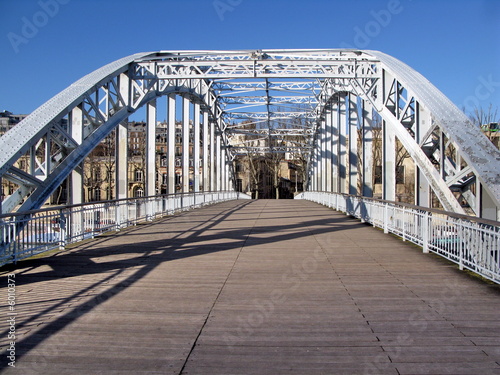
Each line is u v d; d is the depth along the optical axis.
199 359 3.88
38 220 8.90
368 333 4.49
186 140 22.91
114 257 8.82
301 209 22.94
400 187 38.81
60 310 5.30
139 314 5.14
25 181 9.89
